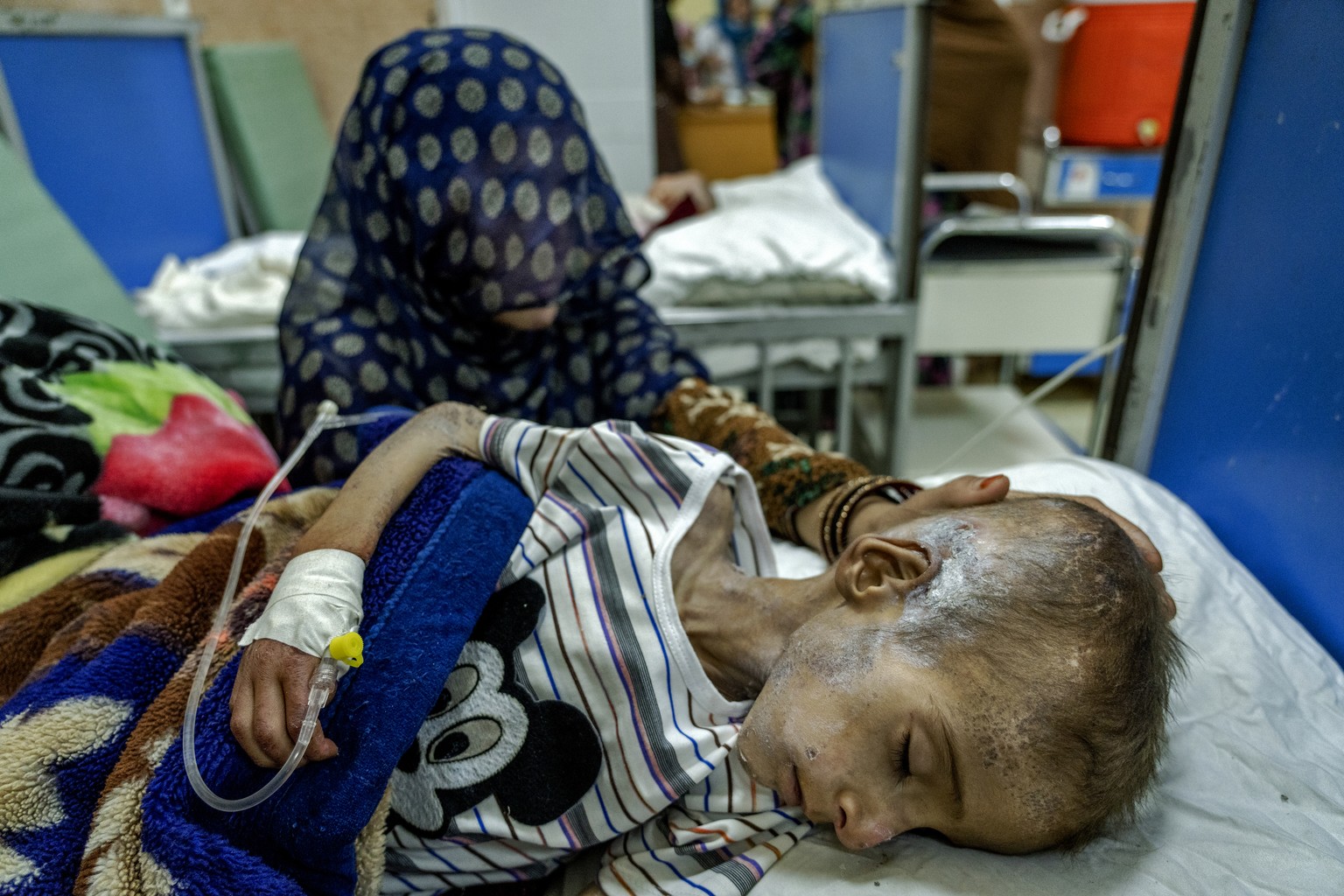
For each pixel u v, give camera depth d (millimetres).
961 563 693
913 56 1770
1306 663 828
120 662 670
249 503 957
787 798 674
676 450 870
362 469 782
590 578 784
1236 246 979
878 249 2016
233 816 597
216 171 2514
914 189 1881
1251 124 939
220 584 750
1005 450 2359
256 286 1959
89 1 2102
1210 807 698
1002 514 747
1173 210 1055
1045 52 3045
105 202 2020
